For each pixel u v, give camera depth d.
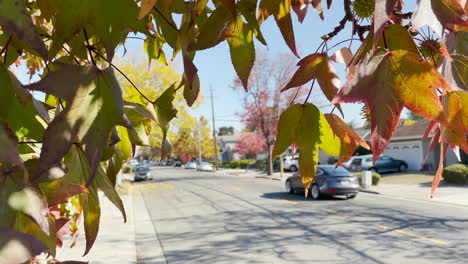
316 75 0.67
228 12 0.66
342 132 0.68
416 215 10.29
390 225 9.05
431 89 0.53
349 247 7.15
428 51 0.67
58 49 0.57
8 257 0.40
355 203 13.12
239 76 0.67
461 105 0.56
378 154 0.52
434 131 0.61
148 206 14.11
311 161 0.70
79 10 0.56
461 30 0.64
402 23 0.64
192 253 7.11
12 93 0.54
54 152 0.45
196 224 10.10
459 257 6.29
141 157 93.00
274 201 14.28
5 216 0.47
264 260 6.50
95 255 5.96
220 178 30.58
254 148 47.31
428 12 0.50
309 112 0.69
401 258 6.36
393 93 0.53
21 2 0.44
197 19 0.75
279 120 0.71
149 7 0.53
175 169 60.75
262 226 9.46
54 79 0.48
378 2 0.46
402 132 27.50
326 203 13.29
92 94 0.49
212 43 0.65
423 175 22.22
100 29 0.55
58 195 0.59
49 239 0.62
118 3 0.56
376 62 0.53
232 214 11.53
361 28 0.70
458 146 0.57
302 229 8.92
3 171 0.49
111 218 10.45
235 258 6.68
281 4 0.68
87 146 0.47
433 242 7.32
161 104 0.85
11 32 0.43
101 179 0.71
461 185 17.28
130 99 0.92
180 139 65.56
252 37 0.67
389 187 18.19
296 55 0.67
